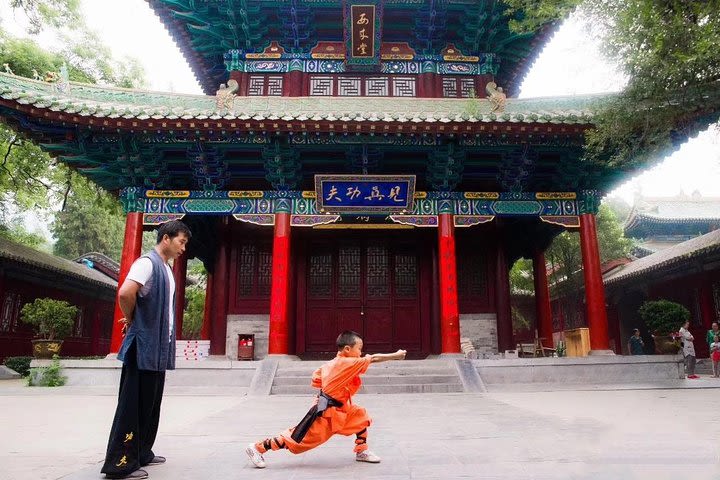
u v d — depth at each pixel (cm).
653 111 1279
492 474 479
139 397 512
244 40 2175
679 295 2958
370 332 2178
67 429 827
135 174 1772
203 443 675
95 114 1521
